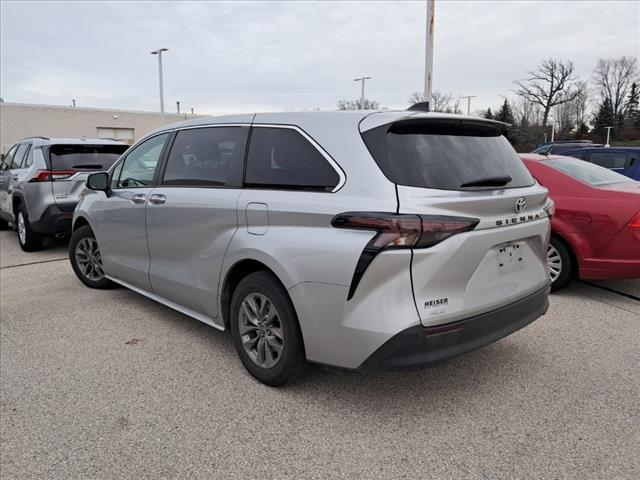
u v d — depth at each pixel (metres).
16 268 6.68
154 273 4.26
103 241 5.00
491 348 3.93
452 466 2.52
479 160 3.02
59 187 7.13
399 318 2.60
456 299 2.73
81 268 5.63
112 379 3.46
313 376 3.47
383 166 2.74
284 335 3.10
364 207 2.69
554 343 4.02
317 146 3.04
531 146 67.12
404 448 2.67
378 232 2.62
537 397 3.18
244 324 3.43
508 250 3.04
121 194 4.66
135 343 4.07
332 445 2.71
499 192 2.94
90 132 39.56
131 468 2.54
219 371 3.57
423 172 2.73
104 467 2.55
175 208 3.90
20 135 36.12
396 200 2.62
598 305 4.96
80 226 5.71
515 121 69.62
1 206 8.95
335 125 3.03
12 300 5.21
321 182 2.95
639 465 2.51
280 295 3.08
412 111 3.06
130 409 3.07
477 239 2.75
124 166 4.79
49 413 3.04
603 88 71.69
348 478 2.45
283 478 2.46
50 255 7.55
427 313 2.62
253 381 3.41
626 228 4.75
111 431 2.85
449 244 2.63
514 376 3.46
